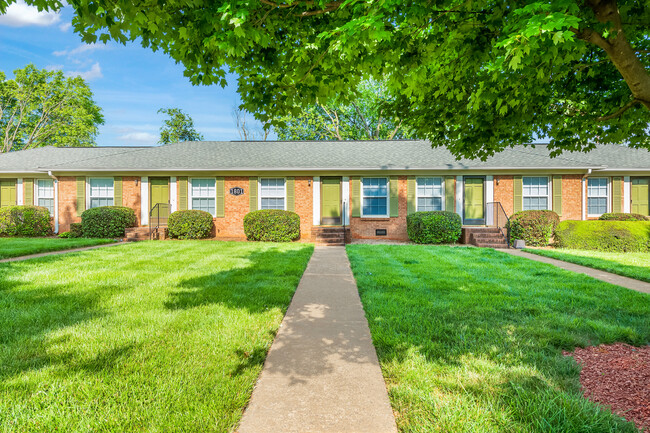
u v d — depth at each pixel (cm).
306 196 1371
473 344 310
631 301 455
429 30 313
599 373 263
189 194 1382
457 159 563
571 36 185
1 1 258
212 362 275
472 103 390
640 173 1317
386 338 323
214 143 1675
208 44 266
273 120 383
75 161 1448
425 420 200
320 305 449
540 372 258
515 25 205
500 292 500
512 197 1320
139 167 1343
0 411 206
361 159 1420
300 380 252
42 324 357
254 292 494
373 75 346
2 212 1335
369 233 1364
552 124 488
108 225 1281
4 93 2644
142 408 210
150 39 309
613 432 188
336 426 197
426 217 1205
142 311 403
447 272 644
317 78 334
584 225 1059
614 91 441
